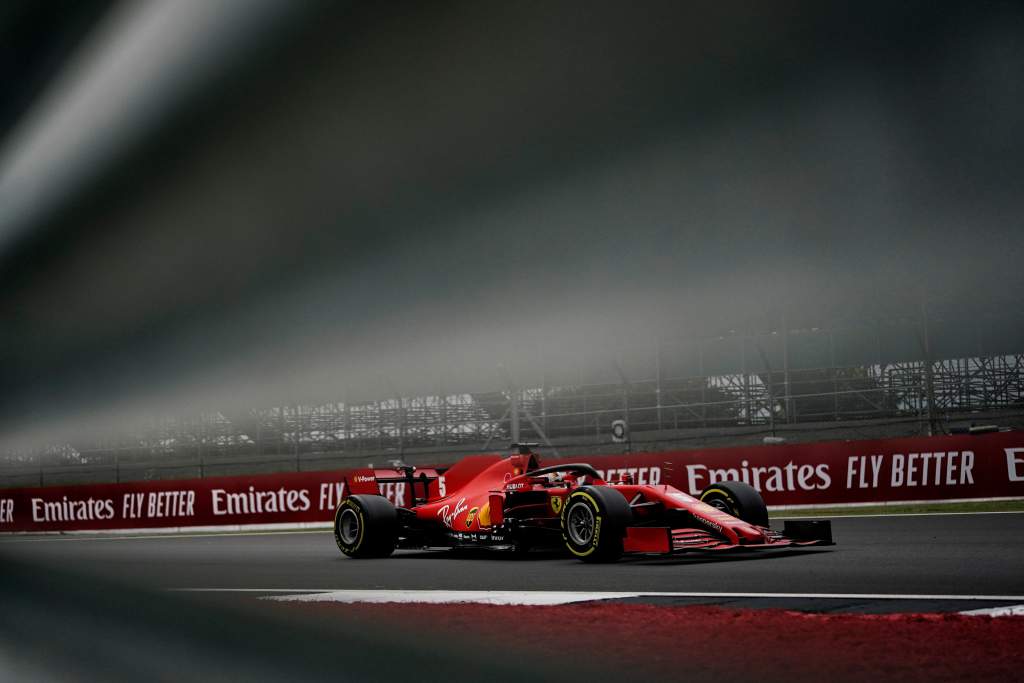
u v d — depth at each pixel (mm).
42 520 20875
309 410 27953
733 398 27000
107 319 2652
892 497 14055
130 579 3078
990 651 3133
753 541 7133
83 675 2150
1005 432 13531
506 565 7633
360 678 2658
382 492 16250
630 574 6375
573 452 24984
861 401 25781
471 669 2893
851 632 3537
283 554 10062
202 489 18906
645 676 2861
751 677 2840
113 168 2713
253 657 2592
